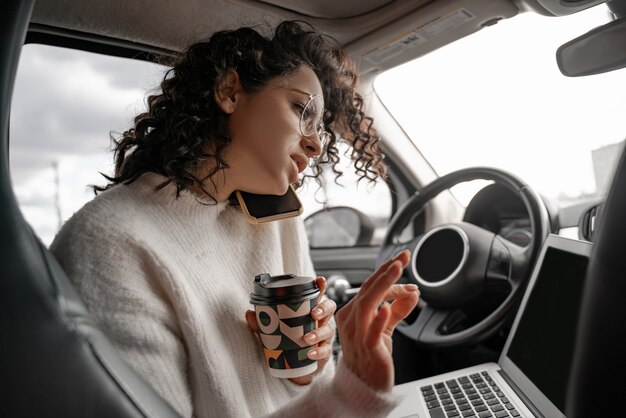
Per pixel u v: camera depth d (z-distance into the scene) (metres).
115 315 0.73
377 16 1.57
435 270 1.63
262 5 1.48
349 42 1.71
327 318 0.89
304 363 0.84
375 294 0.63
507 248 1.55
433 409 1.10
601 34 1.02
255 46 0.94
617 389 0.68
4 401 0.47
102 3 1.38
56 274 0.54
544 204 1.52
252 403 0.88
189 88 0.92
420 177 2.33
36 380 0.48
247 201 0.96
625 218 0.66
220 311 0.87
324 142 1.23
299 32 1.08
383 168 1.35
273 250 1.02
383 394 0.65
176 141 0.89
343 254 2.41
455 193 2.31
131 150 1.06
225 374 0.82
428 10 1.52
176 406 0.75
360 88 1.92
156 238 0.82
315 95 0.93
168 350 0.76
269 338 0.83
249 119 0.90
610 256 0.68
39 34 1.48
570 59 1.11
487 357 1.60
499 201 1.83
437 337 1.53
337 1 1.50
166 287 0.79
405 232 2.41
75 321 0.51
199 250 0.88
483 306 1.58
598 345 0.72
